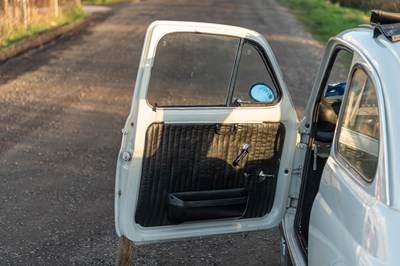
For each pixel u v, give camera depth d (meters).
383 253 2.35
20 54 13.64
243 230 3.91
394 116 2.61
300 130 3.89
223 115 3.68
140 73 3.50
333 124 3.90
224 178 3.82
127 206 3.63
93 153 7.26
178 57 10.09
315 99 3.87
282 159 3.87
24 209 5.61
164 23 3.54
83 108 9.33
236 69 3.76
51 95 10.06
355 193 2.72
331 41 3.63
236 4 27.73
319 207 3.17
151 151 3.59
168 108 3.56
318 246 3.09
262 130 3.79
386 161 2.53
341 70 3.79
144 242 3.73
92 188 6.19
